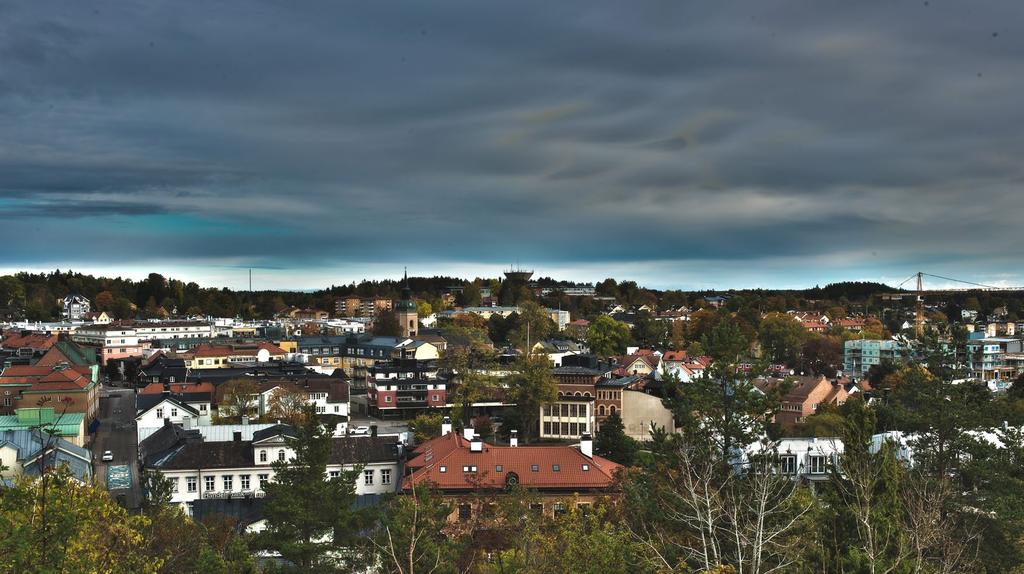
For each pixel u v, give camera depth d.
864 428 51.00
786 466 86.38
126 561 40.34
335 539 68.00
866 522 39.00
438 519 60.56
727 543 46.69
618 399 173.88
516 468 94.38
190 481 106.44
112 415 181.12
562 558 52.03
